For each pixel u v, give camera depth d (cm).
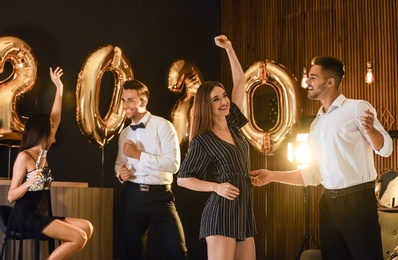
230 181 400
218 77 808
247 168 411
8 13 648
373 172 417
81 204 572
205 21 802
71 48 687
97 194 587
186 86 711
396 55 691
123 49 723
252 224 407
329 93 436
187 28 781
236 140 412
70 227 500
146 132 573
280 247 754
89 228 519
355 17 721
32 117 520
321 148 429
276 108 769
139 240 571
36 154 513
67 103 679
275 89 700
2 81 605
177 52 769
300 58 760
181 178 405
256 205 775
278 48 777
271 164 773
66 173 672
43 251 545
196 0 794
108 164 705
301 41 760
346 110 422
